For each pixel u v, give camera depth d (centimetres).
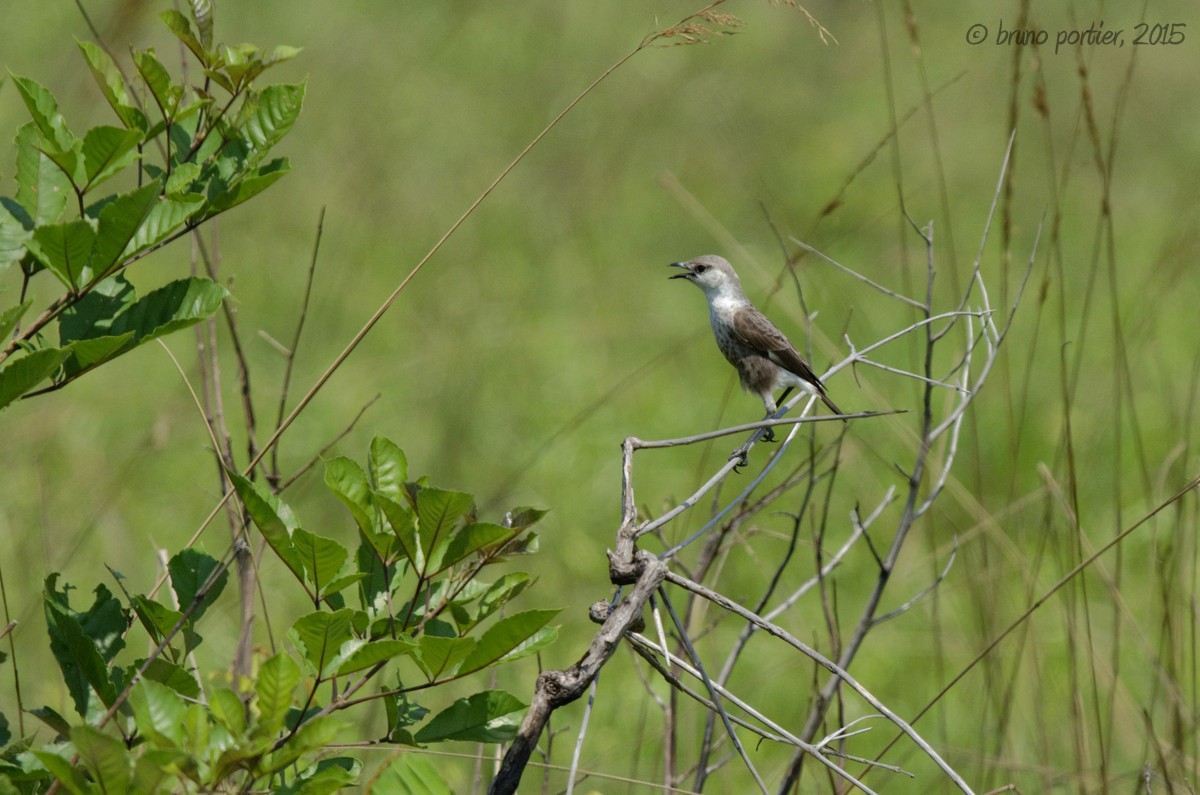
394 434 1391
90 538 1080
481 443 1420
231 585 1016
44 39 1942
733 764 983
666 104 2239
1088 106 827
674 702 686
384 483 467
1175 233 1834
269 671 365
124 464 1229
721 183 2095
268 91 496
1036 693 797
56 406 1277
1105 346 1628
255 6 2256
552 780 858
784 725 1055
